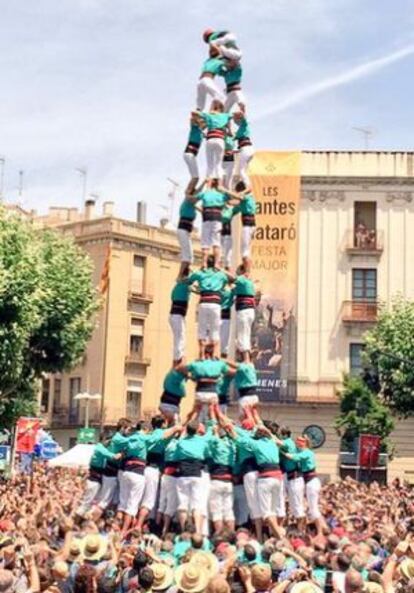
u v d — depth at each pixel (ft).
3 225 107.55
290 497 59.57
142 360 195.72
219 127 63.31
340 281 158.30
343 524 56.80
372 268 158.51
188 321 193.88
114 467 58.85
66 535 42.14
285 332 149.69
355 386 138.82
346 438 140.46
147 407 196.24
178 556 42.68
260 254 150.61
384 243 158.30
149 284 198.80
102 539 38.81
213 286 61.62
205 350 61.21
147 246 199.31
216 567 35.78
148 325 198.49
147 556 35.45
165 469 57.62
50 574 35.65
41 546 40.32
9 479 105.70
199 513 55.47
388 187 159.33
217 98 64.75
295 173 151.12
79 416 191.01
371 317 156.04
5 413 118.21
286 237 150.41
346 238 158.81
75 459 102.32
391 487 110.93
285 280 150.10
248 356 63.93
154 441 57.82
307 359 155.84
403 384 139.44
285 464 59.77
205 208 62.69
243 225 65.62
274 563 35.35
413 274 157.58
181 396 63.10
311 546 44.75
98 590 32.86
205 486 56.24
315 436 152.15
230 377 63.36
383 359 140.36
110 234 192.75
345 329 156.56
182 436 58.03
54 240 131.23
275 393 150.10
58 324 122.42
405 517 68.90
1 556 38.01
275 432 61.31
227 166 66.85
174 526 57.26
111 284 192.34
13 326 104.42
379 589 33.19
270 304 150.10
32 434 100.78
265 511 55.72
